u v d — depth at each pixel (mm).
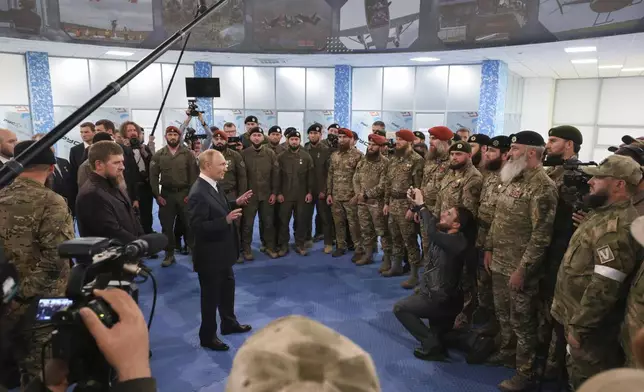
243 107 13219
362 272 5176
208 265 3223
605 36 7961
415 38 10062
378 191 5012
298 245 5918
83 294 891
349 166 5539
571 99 14977
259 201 5641
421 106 13031
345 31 10539
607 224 2066
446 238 3090
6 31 8648
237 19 10414
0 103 10633
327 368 416
